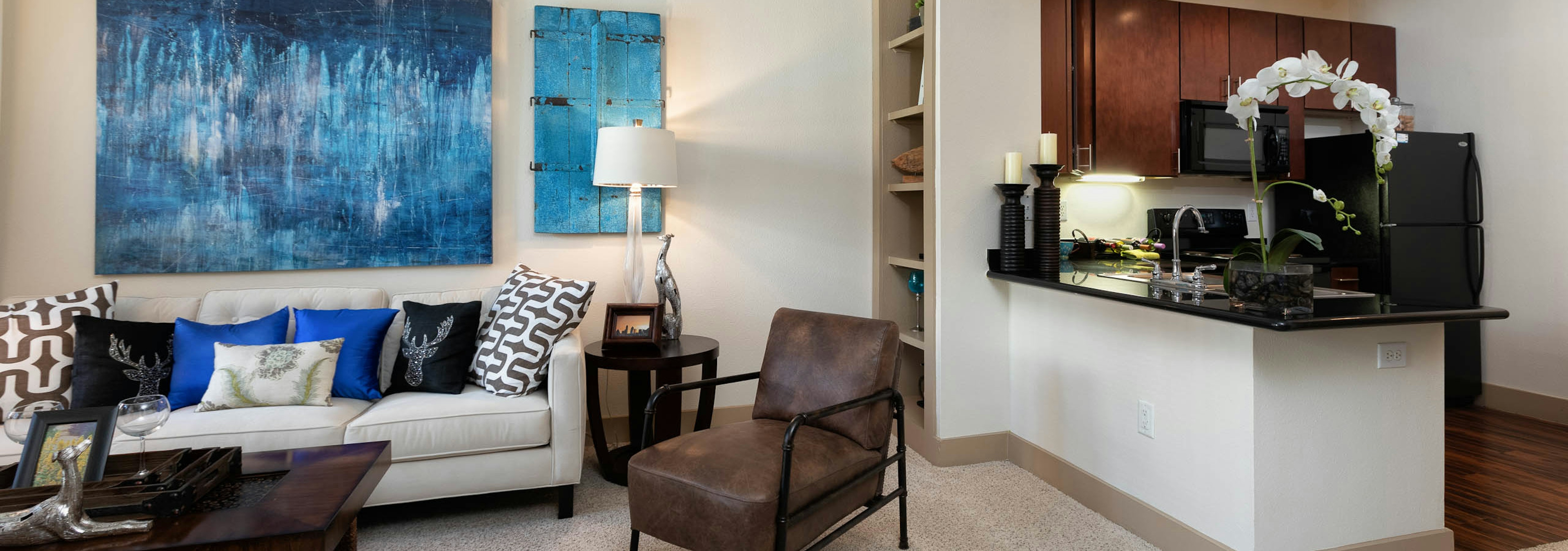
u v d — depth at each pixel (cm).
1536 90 373
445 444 240
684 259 351
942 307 310
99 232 286
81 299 255
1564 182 364
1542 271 376
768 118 361
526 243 333
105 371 239
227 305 278
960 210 310
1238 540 208
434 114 317
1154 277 261
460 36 319
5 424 168
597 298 342
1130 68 375
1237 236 435
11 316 244
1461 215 397
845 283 376
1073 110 367
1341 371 210
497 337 270
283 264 304
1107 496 260
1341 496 212
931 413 321
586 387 291
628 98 339
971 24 308
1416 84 431
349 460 187
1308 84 183
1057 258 304
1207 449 218
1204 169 387
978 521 257
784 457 187
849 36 372
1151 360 241
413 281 322
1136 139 378
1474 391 405
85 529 141
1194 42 388
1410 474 220
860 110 375
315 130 305
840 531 211
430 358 268
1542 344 378
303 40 302
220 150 296
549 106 330
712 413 311
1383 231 382
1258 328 200
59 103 283
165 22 289
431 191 318
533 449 251
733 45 354
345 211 309
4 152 278
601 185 308
